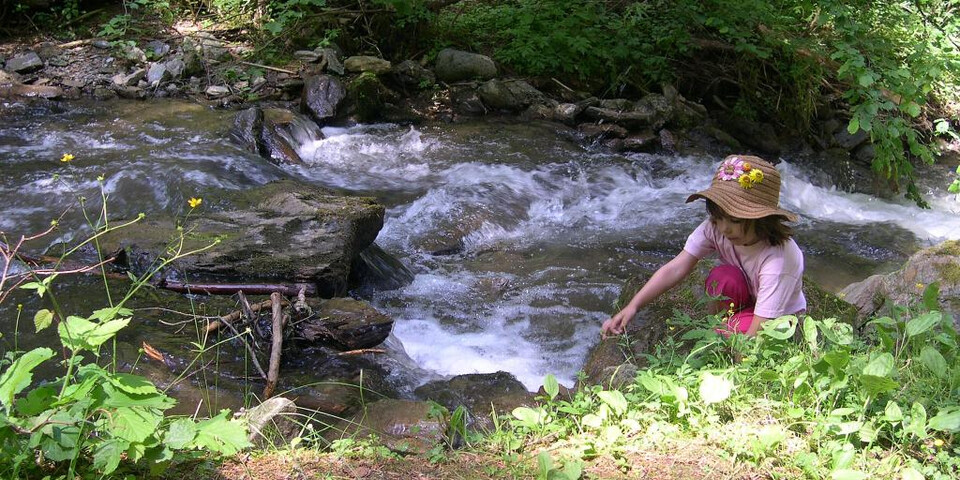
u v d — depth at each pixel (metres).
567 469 2.70
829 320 3.37
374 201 5.93
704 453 2.86
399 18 10.97
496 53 10.92
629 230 7.35
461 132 9.42
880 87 9.20
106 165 7.28
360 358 4.35
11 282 4.86
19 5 10.66
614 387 3.61
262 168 7.62
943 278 4.66
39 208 6.45
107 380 2.58
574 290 5.89
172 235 5.32
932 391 3.18
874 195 9.87
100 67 9.88
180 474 2.65
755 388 3.21
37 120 8.60
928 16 12.54
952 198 9.84
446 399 4.02
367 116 9.64
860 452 2.86
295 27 10.66
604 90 10.96
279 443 3.07
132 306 4.63
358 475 2.76
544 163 8.70
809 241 7.77
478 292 5.82
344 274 5.16
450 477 2.77
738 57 11.48
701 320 3.77
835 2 9.49
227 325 4.31
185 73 9.85
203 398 3.70
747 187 3.45
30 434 2.45
